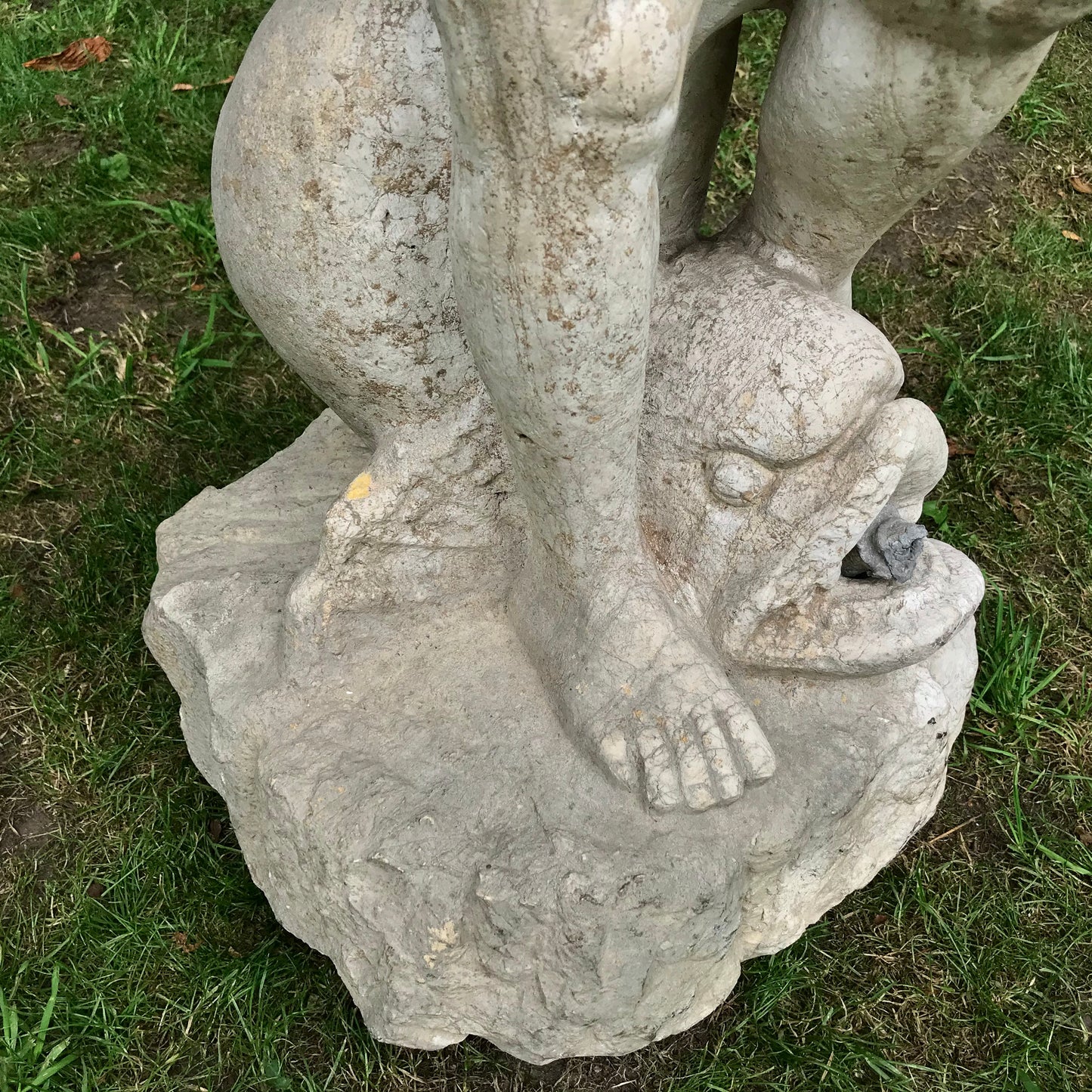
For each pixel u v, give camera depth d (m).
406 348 1.39
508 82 0.97
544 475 1.30
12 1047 1.72
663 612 1.45
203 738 1.68
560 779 1.47
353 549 1.51
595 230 1.06
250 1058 1.74
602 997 1.41
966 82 1.21
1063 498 2.48
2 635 2.18
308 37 1.22
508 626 1.60
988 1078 1.74
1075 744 2.11
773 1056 1.74
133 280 2.83
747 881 1.51
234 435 2.51
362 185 1.26
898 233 3.03
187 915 1.87
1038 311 2.82
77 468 2.45
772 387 1.38
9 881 1.91
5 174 3.04
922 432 1.43
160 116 3.20
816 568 1.45
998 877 1.95
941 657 1.72
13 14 3.46
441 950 1.41
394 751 1.51
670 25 0.96
